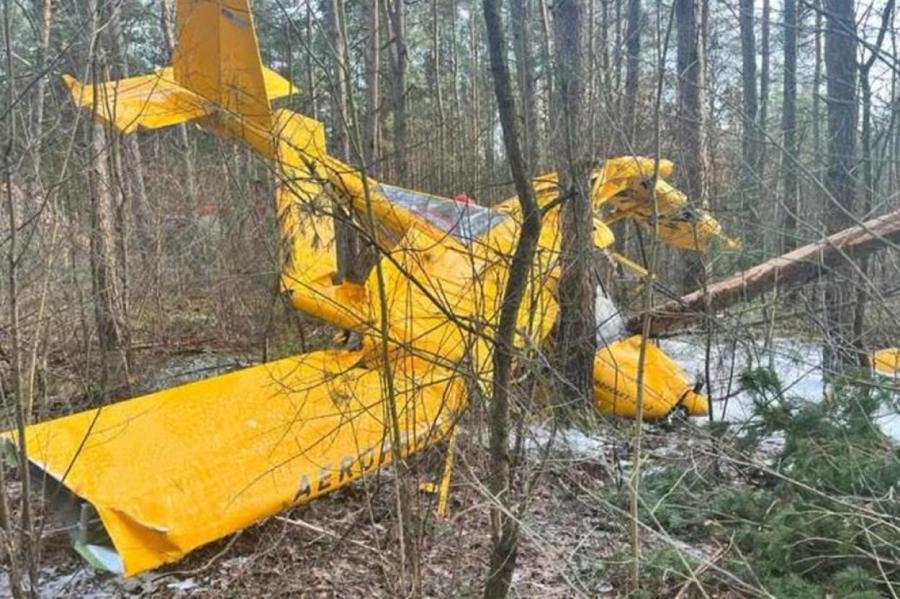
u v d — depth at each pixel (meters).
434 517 3.56
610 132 4.12
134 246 7.12
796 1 3.81
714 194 5.29
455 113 10.85
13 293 2.91
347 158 5.93
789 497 4.19
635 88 4.59
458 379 3.65
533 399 3.43
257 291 6.88
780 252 5.43
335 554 4.01
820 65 8.77
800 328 6.04
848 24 3.40
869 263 5.71
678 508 4.36
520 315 3.90
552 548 3.14
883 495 3.92
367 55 7.71
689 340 8.05
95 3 3.74
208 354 6.93
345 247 5.50
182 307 7.59
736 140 4.93
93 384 5.58
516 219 3.90
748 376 4.90
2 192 3.23
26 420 3.21
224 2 5.02
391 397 3.05
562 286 4.73
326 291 5.05
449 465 3.52
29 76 3.29
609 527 4.19
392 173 6.67
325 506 4.56
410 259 4.25
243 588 3.79
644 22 5.08
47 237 3.76
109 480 3.72
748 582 3.61
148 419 4.17
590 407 4.63
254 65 4.90
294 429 4.25
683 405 6.10
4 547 3.15
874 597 3.31
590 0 5.13
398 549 3.46
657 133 3.83
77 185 5.18
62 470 3.71
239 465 4.00
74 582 3.88
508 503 2.95
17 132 3.45
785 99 10.64
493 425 2.94
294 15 4.34
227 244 7.04
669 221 5.70
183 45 5.46
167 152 8.87
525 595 3.55
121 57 4.91
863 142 4.74
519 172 2.70
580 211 3.92
